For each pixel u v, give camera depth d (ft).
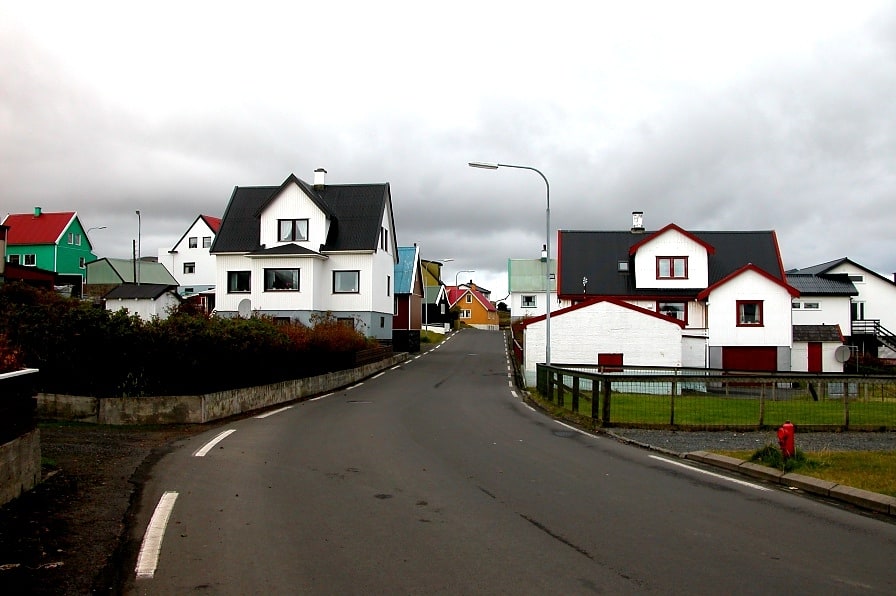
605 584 16.67
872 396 74.54
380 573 17.28
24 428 24.13
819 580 17.13
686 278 135.74
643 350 100.12
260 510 23.45
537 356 102.17
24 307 44.73
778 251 143.13
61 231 201.67
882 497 25.12
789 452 31.81
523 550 19.31
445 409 58.95
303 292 123.34
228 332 52.47
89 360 44.52
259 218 133.80
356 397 69.62
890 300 177.99
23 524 20.51
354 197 138.21
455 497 25.84
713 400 63.82
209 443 37.88
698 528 21.91
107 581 16.55
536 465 33.09
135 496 25.04
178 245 240.73
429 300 257.34
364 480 28.71
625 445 41.16
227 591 15.99
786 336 120.06
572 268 143.54
